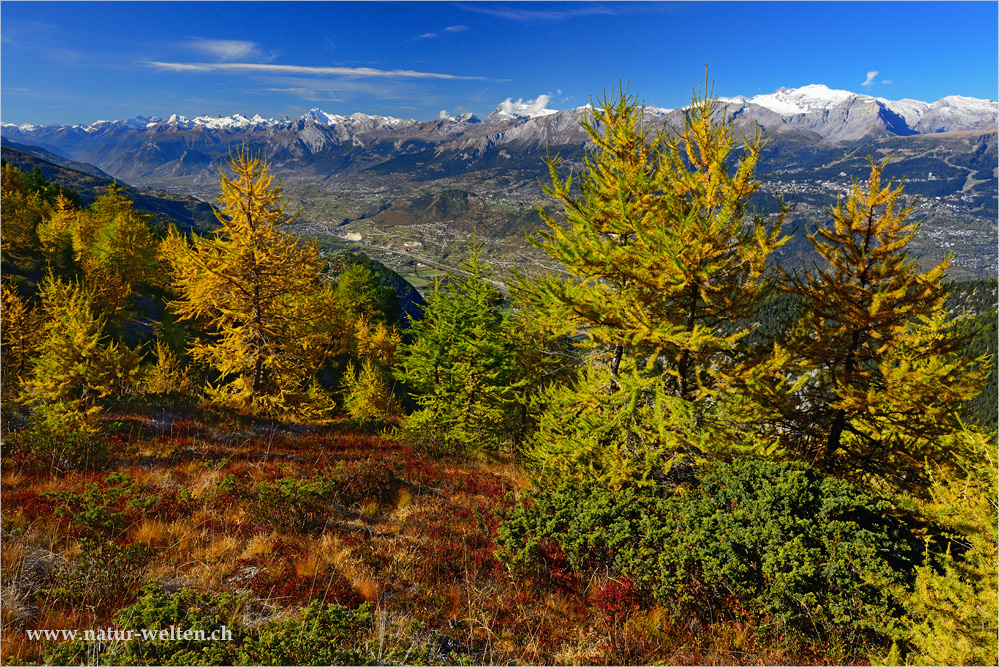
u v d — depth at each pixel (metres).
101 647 5.29
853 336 13.09
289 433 18.27
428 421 19.97
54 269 36.06
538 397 14.85
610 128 12.15
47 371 15.60
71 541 7.30
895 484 12.98
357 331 43.31
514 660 6.23
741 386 11.29
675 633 6.95
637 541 8.34
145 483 10.44
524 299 13.21
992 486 6.70
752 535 7.45
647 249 10.62
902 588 6.50
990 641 5.62
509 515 9.62
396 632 6.31
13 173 45.66
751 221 11.12
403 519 10.30
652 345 11.76
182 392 22.28
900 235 12.10
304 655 5.39
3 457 10.65
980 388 11.72
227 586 6.92
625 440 11.67
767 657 6.39
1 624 5.39
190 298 23.03
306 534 8.91
